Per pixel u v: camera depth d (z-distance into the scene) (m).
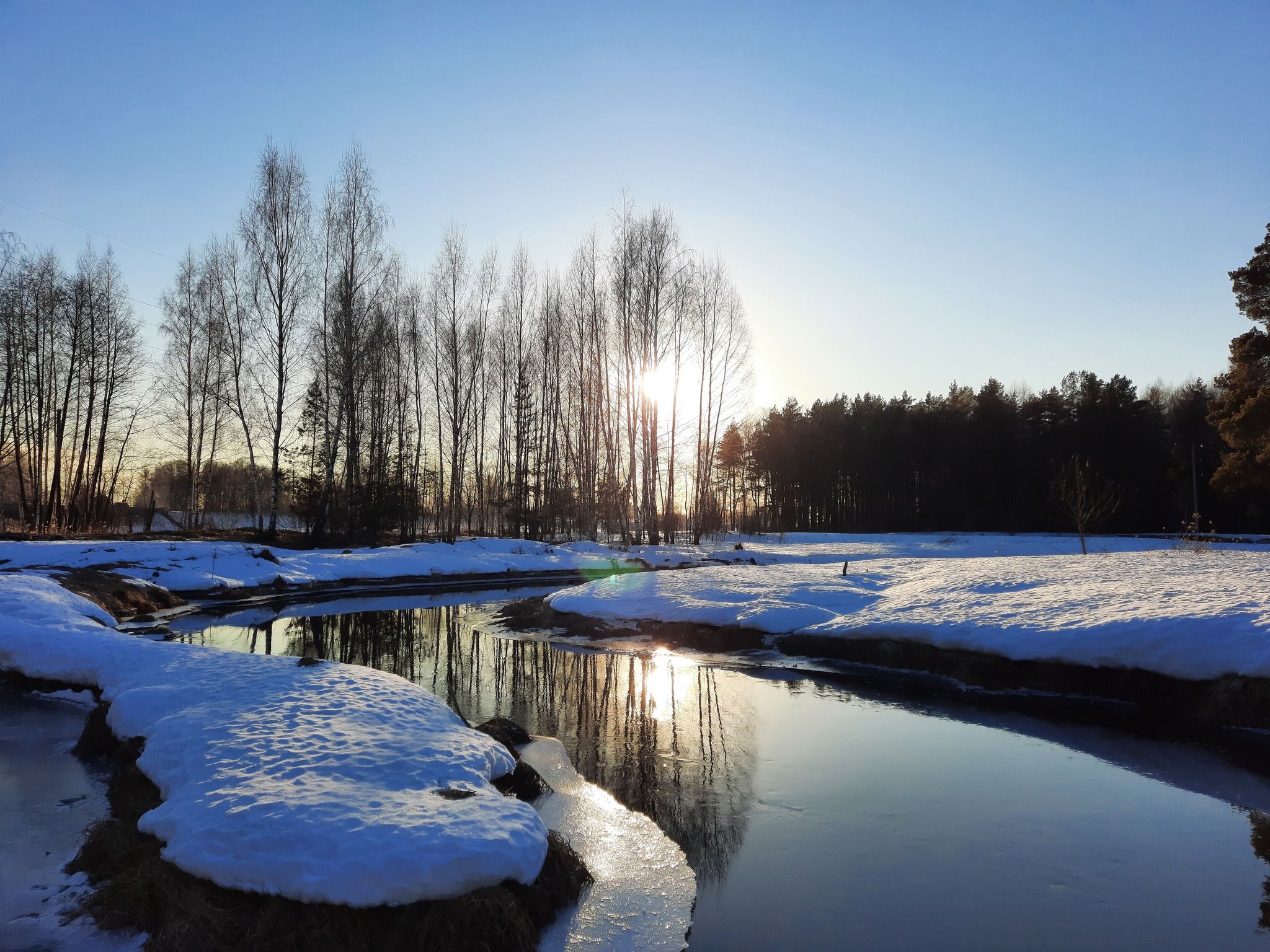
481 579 26.77
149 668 8.64
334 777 5.12
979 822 6.24
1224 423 24.78
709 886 5.13
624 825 6.11
